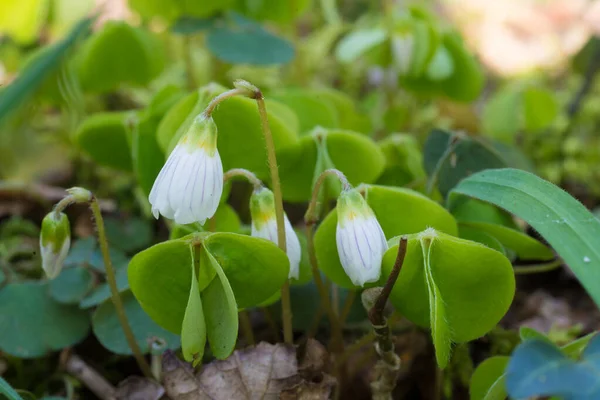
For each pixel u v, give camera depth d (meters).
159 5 0.30
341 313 0.24
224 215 0.23
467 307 0.21
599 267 0.20
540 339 0.19
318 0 0.45
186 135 0.20
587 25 0.46
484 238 0.23
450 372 0.24
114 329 0.23
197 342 0.21
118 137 0.26
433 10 0.48
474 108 0.39
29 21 0.32
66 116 0.32
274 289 0.21
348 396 0.24
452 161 0.25
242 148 0.23
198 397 0.22
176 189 0.20
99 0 0.40
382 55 0.32
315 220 0.22
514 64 0.44
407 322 0.25
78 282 0.24
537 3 0.48
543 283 0.28
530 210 0.21
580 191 0.33
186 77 0.34
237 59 0.28
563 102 0.38
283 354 0.22
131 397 0.23
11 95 0.20
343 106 0.28
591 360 0.19
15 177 0.30
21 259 0.27
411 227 0.22
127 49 0.28
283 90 0.28
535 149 0.35
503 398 0.21
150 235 0.27
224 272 0.21
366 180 0.24
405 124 0.35
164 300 0.21
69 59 0.27
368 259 0.21
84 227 0.28
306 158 0.24
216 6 0.29
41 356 0.23
